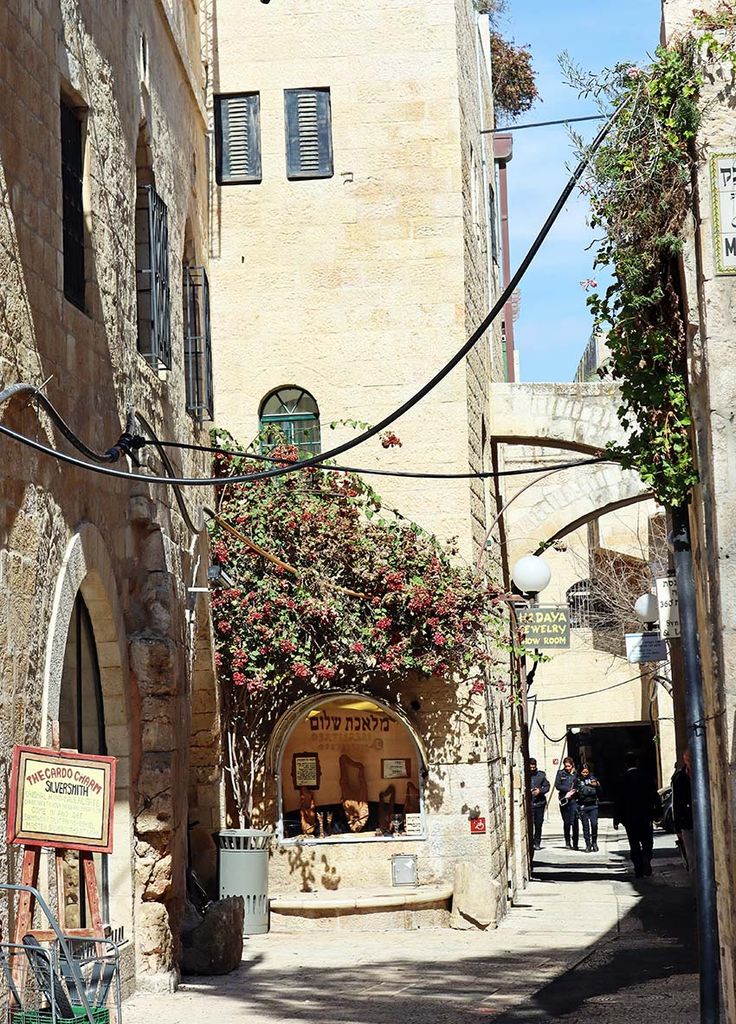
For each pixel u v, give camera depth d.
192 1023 11.27
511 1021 11.48
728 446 8.59
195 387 15.83
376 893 17.66
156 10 14.48
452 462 18.89
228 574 17.69
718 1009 9.32
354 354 19.23
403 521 18.73
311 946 16.08
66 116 11.18
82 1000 8.20
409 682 18.31
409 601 17.81
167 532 13.77
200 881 17.06
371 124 19.52
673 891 21.28
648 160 9.23
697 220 8.97
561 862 28.28
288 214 19.52
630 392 9.65
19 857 9.16
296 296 19.41
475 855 18.03
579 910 19.47
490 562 20.34
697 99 8.95
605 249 9.67
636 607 19.50
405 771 18.31
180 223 15.52
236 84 19.69
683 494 9.56
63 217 10.93
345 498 18.05
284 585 17.69
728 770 8.50
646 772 23.77
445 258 19.23
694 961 14.34
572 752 38.97
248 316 19.42
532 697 27.83
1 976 8.44
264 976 13.91
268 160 19.59
